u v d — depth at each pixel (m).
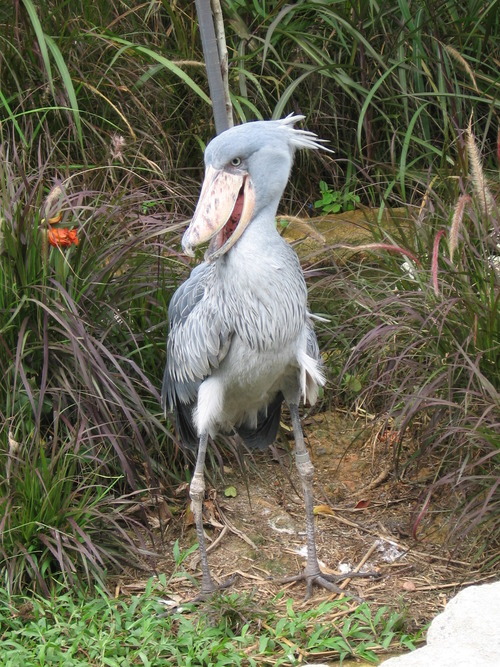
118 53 7.82
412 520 6.07
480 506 5.89
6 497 5.54
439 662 4.30
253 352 5.29
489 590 4.82
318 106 8.99
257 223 5.17
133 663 5.05
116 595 5.67
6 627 5.29
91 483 5.89
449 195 6.98
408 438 6.75
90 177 7.73
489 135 8.95
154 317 6.75
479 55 8.78
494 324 5.89
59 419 6.11
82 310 6.27
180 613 5.54
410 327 6.32
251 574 5.89
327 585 5.69
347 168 8.94
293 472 6.77
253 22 8.83
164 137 8.41
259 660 5.08
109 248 6.54
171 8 8.39
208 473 6.61
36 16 7.44
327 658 5.11
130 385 6.05
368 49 8.28
